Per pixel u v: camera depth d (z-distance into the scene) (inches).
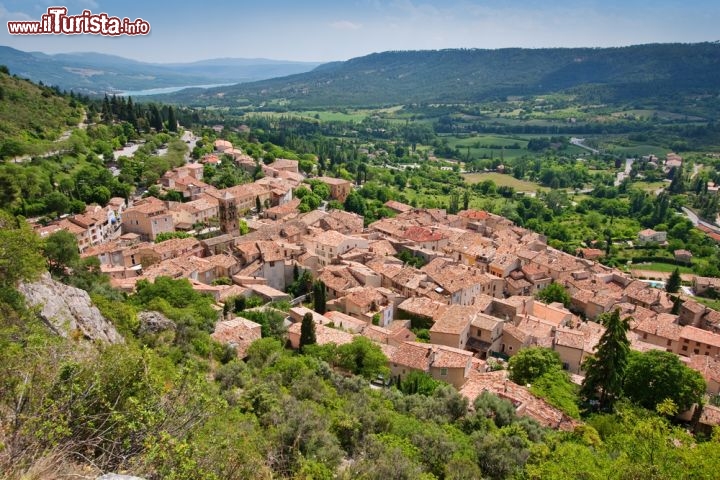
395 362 2790.4
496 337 3472.0
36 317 1332.4
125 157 7583.7
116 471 821.2
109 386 986.1
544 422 2330.2
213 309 3144.7
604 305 4849.9
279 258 4515.3
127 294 3339.1
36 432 789.2
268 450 1417.3
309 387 2071.9
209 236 5428.2
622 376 2687.0
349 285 4222.4
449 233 6466.5
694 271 7637.8
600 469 1352.1
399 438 1740.9
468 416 2091.5
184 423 984.3
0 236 1610.5
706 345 3951.8
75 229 4945.9
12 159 6299.2
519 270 5511.8
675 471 1217.4
